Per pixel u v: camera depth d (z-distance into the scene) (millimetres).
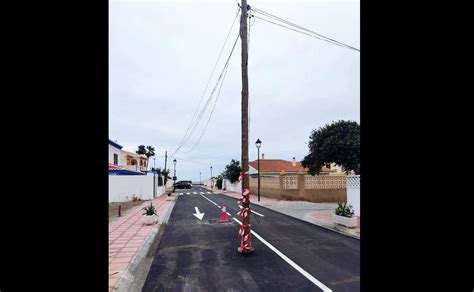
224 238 9000
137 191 24625
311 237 8930
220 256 6910
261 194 27734
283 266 6078
